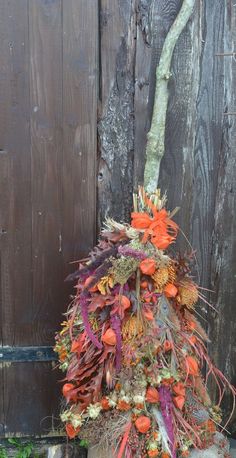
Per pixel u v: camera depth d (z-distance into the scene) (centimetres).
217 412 158
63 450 157
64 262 161
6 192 155
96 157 157
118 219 161
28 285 161
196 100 160
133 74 155
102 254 134
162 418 129
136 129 157
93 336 129
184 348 135
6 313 162
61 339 143
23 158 154
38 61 150
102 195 160
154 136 149
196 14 155
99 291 133
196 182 164
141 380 129
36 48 150
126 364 129
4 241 158
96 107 155
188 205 165
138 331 130
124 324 131
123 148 158
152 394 128
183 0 151
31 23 148
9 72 150
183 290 138
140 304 131
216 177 165
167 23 154
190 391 140
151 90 156
